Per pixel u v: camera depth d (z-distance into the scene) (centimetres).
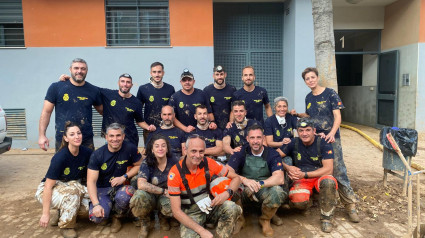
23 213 418
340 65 1276
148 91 486
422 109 887
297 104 812
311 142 372
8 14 759
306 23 798
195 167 308
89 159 363
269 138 429
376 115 1051
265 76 899
